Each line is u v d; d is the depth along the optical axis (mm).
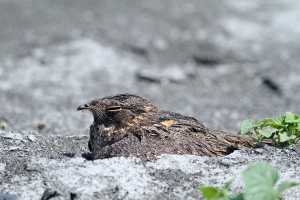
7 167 6672
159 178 6340
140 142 7195
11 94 13930
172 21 20125
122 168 6527
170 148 7070
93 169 6516
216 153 7324
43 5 21688
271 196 5113
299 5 23922
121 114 7805
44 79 15219
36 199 5992
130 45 17859
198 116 13078
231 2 23438
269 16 22031
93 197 5918
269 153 6965
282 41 19359
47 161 6770
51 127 11211
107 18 19969
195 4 22312
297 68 16891
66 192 5996
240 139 7887
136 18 20125
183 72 16484
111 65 16516
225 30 19859
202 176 6406
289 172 6422
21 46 17297
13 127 11219
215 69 17062
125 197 5945
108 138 7844
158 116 7875
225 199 5160
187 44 18344
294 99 14547
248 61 17469
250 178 5207
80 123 11648
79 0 22266
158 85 15695
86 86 15000
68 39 17812
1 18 20047
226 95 15023
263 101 14516
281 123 7129
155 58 17328
